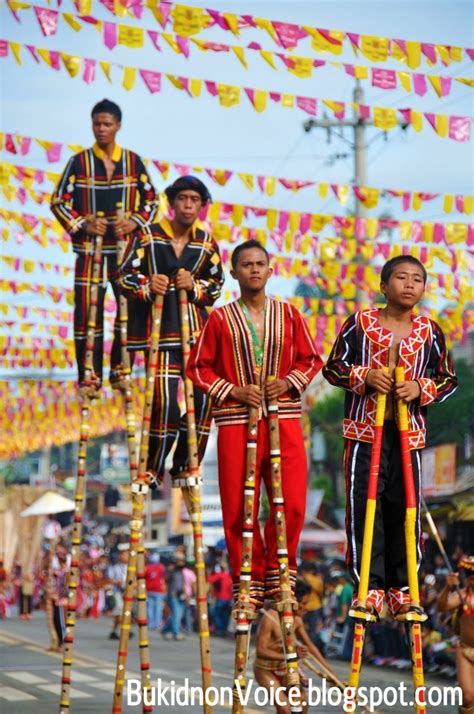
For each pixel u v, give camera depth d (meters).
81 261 12.61
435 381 8.38
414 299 8.44
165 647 28.03
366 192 16.53
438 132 13.71
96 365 12.56
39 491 42.88
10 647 26.20
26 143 15.45
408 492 8.02
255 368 8.92
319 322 21.42
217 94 13.54
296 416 8.95
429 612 21.59
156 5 12.45
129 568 10.15
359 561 8.27
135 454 11.45
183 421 11.19
